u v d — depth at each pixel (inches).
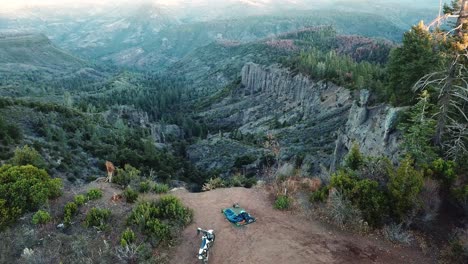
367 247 676.1
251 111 5585.6
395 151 1233.4
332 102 3816.4
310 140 3152.1
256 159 2807.6
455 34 1114.1
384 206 732.7
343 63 4510.3
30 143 2034.9
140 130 4665.4
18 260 637.9
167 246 697.0
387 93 1624.0
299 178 1001.5
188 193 973.8
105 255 646.5
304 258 645.3
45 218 755.4
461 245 622.2
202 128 5644.7
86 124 3223.4
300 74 4884.4
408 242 684.1
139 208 784.9
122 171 1091.3
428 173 788.0
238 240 710.5
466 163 816.3
